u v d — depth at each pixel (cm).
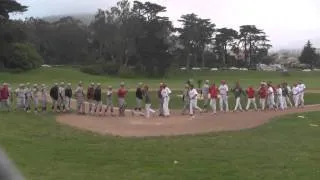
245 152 1973
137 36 14738
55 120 3047
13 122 2797
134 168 1661
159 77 13788
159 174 1573
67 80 10556
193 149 2039
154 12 15388
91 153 1912
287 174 1577
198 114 3741
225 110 4044
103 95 5256
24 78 10381
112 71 13375
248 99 4109
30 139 2200
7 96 3606
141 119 3334
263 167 1683
